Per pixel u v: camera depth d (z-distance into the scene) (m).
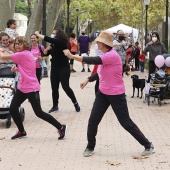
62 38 12.69
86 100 15.58
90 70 28.30
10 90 11.22
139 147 9.25
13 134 10.45
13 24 13.35
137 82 16.11
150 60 16.44
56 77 13.04
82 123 11.66
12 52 11.34
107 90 8.38
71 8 53.59
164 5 43.50
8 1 20.52
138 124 11.59
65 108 13.94
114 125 11.38
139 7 47.22
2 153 8.84
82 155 8.68
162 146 9.33
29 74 9.61
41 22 22.88
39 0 22.69
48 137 10.12
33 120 11.98
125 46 16.03
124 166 7.98
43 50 14.02
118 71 8.35
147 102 15.11
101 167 7.93
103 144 9.50
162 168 7.87
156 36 16.34
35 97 9.64
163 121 11.98
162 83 14.47
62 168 7.88
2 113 10.92
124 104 8.42
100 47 8.35
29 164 8.12
